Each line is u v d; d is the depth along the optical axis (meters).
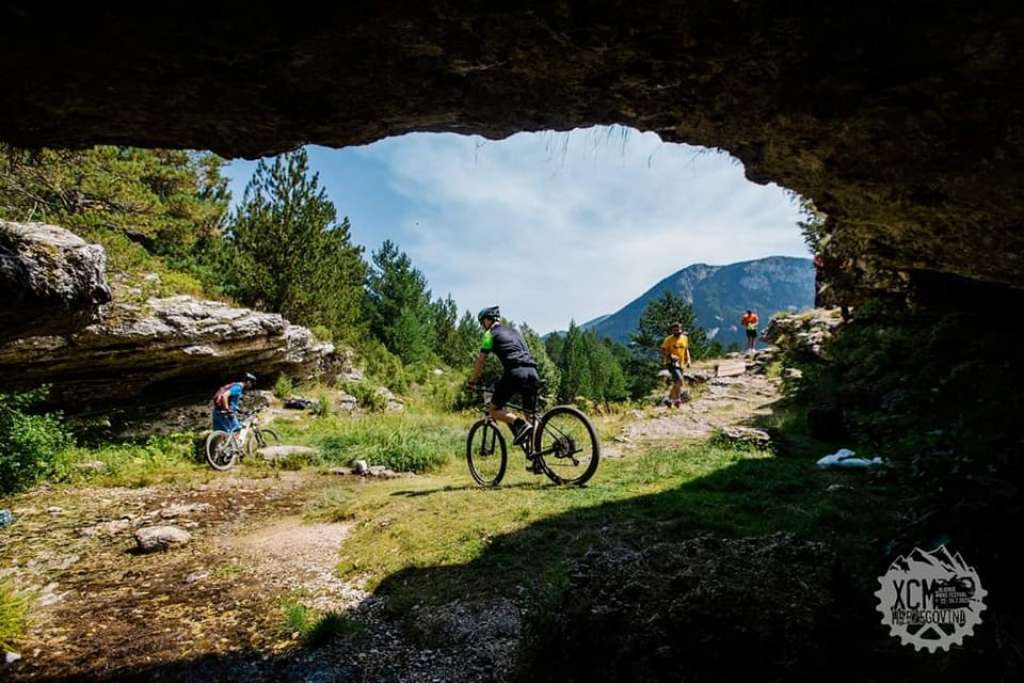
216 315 12.75
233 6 2.20
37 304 5.87
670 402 14.00
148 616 3.95
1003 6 2.30
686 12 2.50
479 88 3.13
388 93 3.04
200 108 2.98
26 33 2.23
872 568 3.05
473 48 2.71
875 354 11.62
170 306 11.91
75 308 6.53
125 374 11.78
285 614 3.82
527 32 2.60
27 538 5.70
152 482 8.16
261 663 3.24
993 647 2.09
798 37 2.68
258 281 18.70
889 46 2.65
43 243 6.11
